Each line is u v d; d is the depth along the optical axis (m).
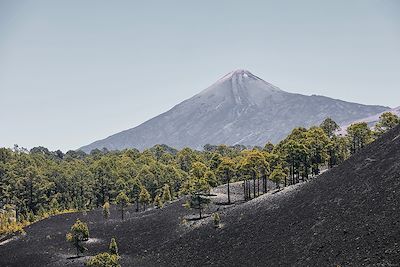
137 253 89.25
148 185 148.88
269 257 63.47
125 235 100.56
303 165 110.31
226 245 75.81
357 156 82.75
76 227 91.88
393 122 112.75
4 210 151.88
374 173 69.00
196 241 83.31
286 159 108.12
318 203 72.00
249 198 110.38
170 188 150.38
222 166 112.56
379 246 49.00
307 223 67.19
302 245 61.03
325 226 62.28
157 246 89.62
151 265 79.62
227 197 116.50
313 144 107.19
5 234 121.62
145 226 103.81
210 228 86.44
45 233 112.69
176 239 89.19
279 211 78.62
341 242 55.09
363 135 114.00
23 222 129.75
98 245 96.75
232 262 68.12
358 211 60.19
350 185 70.56
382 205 57.53
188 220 99.25
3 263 92.81
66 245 99.88
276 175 102.81
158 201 127.88
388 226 51.78
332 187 74.81
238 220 84.50
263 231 74.00
